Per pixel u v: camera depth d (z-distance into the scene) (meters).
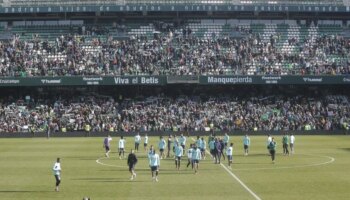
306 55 114.06
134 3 118.69
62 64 108.12
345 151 69.75
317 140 86.94
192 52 113.00
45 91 108.81
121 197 38.06
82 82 103.69
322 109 106.00
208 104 106.75
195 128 98.62
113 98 108.75
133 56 111.12
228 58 111.62
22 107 104.31
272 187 41.84
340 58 113.50
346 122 101.25
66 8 116.62
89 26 119.06
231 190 40.59
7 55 110.12
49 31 117.94
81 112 102.81
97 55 111.19
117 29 118.62
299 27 121.56
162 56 111.50
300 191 40.03
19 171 51.28
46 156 64.31
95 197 38.12
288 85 111.62
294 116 103.12
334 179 45.75
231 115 103.25
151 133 97.31
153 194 39.16
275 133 98.38
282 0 120.88
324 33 120.44
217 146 57.03
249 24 121.56
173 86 110.31
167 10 117.06
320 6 119.50
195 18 121.25
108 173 49.81
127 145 78.81
